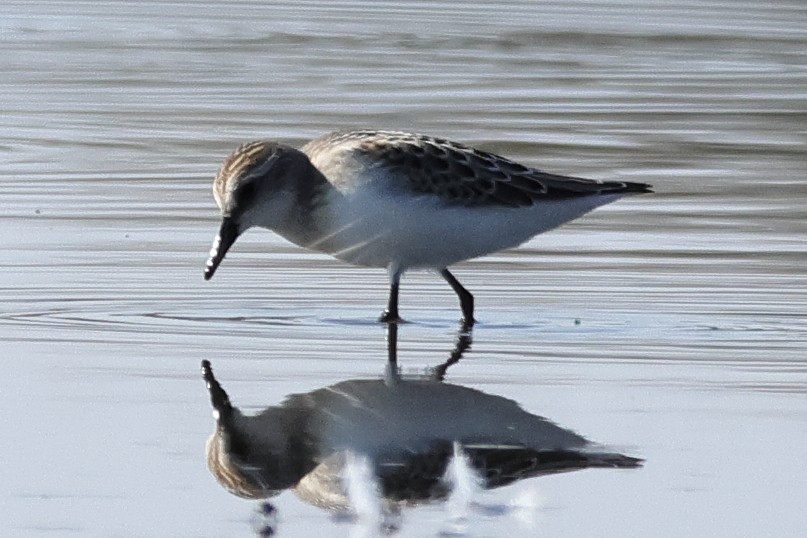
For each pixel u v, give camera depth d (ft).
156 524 29.27
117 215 60.34
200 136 77.92
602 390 38.81
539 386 39.19
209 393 37.81
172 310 46.96
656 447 33.99
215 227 58.54
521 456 33.35
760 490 31.35
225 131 79.25
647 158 73.97
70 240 55.83
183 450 33.32
